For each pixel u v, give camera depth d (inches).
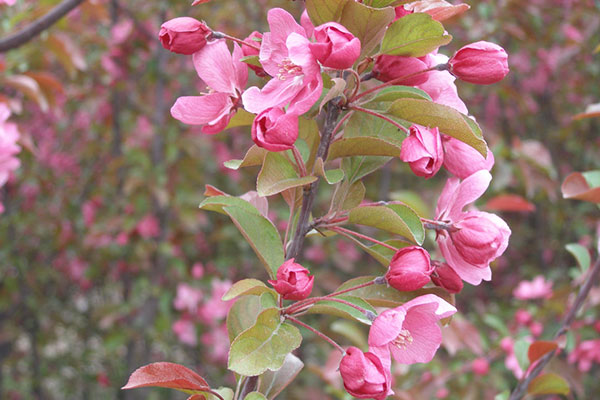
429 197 181.6
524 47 195.5
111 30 179.5
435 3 54.6
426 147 48.0
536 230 226.5
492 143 158.6
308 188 55.6
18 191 209.3
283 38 48.9
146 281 177.6
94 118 207.6
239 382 59.7
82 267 222.7
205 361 223.8
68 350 244.8
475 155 54.6
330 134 54.2
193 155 183.5
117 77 188.1
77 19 182.4
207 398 54.8
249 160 53.8
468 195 53.3
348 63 45.8
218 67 53.6
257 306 61.6
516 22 177.6
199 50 53.4
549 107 231.8
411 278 49.9
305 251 216.2
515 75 213.8
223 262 205.9
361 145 52.1
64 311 236.4
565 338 93.4
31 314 211.8
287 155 55.7
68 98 191.2
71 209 206.5
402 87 53.0
